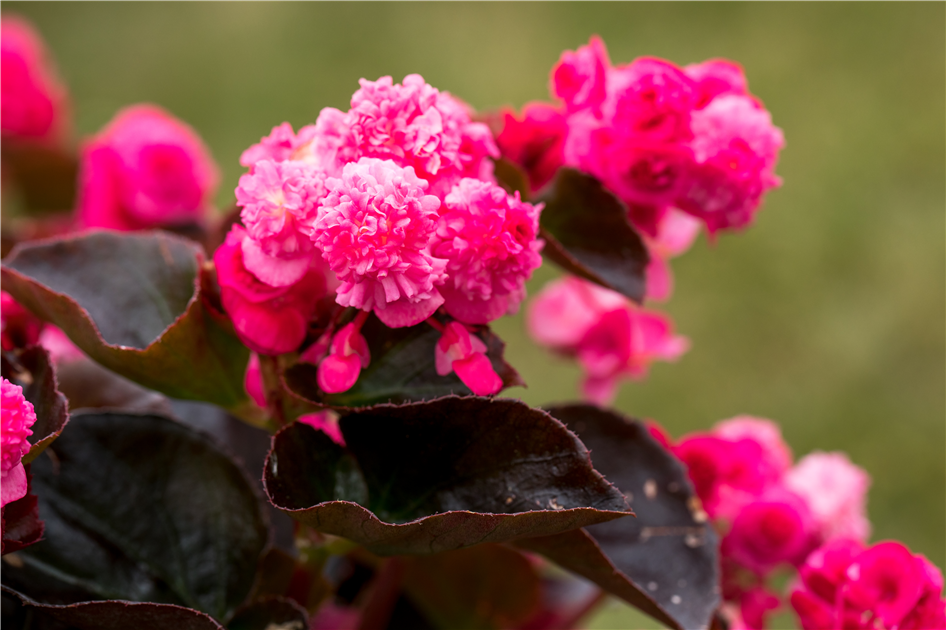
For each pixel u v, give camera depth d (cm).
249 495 56
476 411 53
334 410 53
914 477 158
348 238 51
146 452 56
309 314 54
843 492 63
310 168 52
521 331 174
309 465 54
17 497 50
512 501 53
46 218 94
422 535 51
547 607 66
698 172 58
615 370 67
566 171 58
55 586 54
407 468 54
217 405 56
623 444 58
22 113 90
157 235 58
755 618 60
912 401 169
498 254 52
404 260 51
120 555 55
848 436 164
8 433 50
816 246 193
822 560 58
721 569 61
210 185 81
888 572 56
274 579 56
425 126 52
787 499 61
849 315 182
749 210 58
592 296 67
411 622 64
